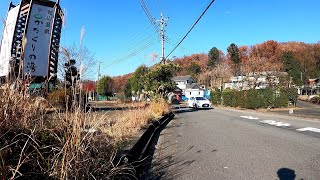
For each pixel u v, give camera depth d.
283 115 18.19
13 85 3.64
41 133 3.53
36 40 12.69
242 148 7.39
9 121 3.25
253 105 28.53
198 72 95.06
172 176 5.05
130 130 7.96
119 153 4.84
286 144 7.85
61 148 3.32
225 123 14.10
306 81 69.38
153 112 14.95
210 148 7.51
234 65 76.06
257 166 5.60
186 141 8.81
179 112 24.80
